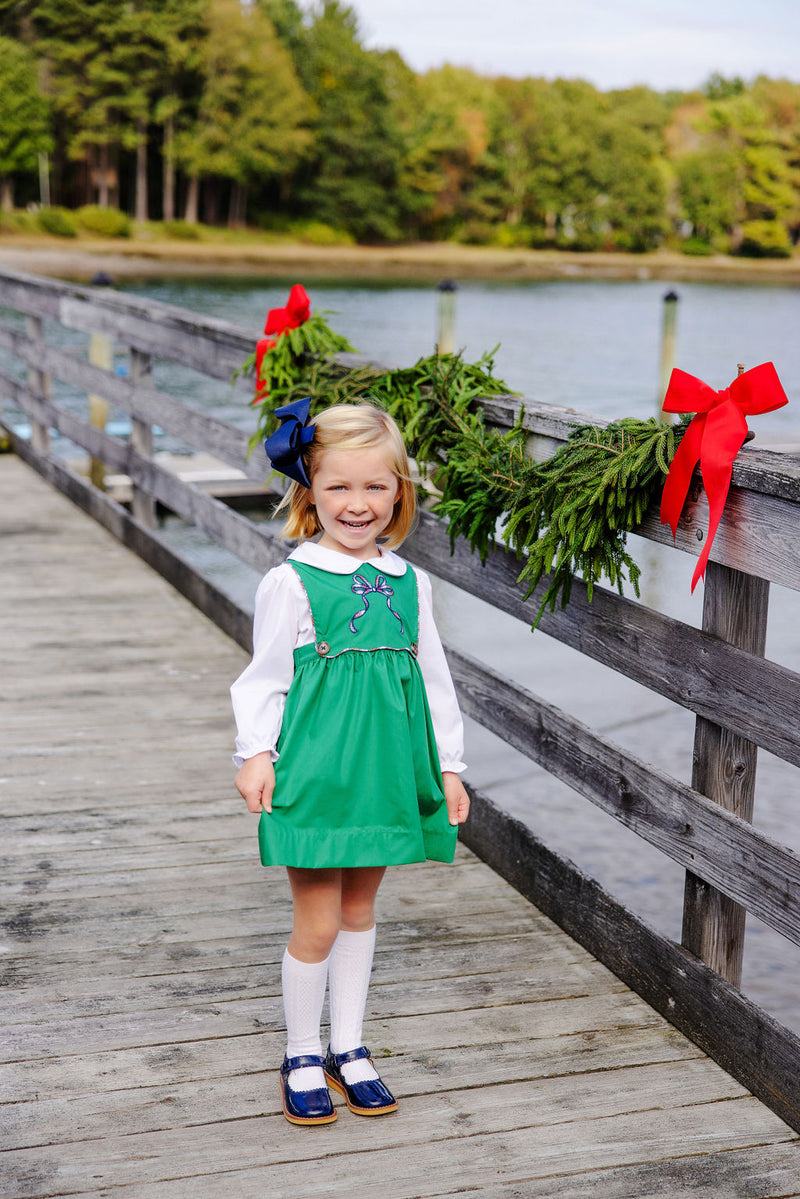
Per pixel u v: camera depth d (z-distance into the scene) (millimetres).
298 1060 2098
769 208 96562
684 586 6574
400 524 2111
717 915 2311
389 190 86188
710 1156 2010
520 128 91500
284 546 4152
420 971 2576
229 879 2959
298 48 84688
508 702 2965
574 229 93500
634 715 4969
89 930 2699
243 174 79375
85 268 62938
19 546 6160
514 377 19000
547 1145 2031
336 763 1932
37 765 3607
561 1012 2436
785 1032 2090
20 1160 1959
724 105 97250
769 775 4461
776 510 1961
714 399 2055
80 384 6812
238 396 15172
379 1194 1905
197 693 4254
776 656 5555
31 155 73938
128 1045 2285
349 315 34625
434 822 2076
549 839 3969
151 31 75562
